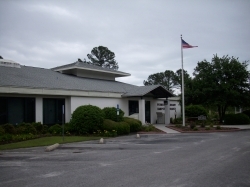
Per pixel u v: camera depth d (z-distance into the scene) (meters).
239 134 20.61
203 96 31.75
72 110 21.47
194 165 9.07
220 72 31.27
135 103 28.36
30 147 13.72
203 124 26.73
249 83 31.47
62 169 8.64
